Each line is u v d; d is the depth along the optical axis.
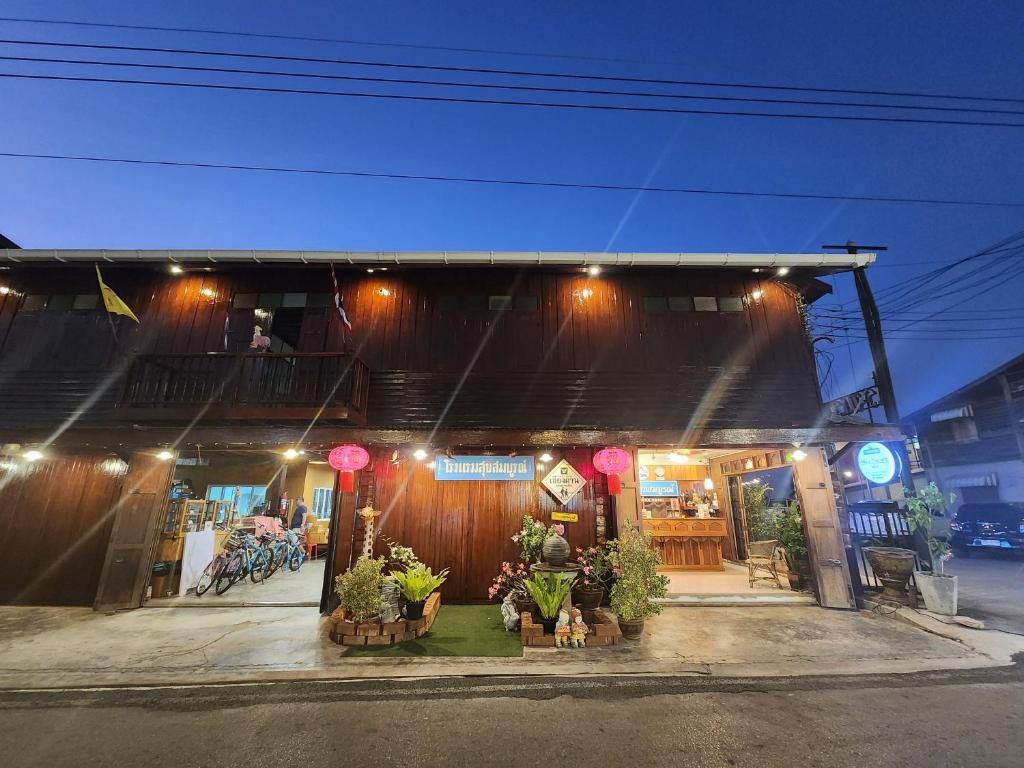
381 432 7.65
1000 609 7.18
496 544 7.79
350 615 6.11
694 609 7.39
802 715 3.99
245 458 12.91
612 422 8.04
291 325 9.73
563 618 5.70
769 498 12.31
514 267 8.53
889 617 6.86
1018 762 3.28
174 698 4.34
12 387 8.29
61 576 7.71
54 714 4.04
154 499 7.92
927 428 17.64
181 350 8.41
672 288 8.83
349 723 3.87
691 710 4.09
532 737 3.65
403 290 8.71
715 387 8.30
